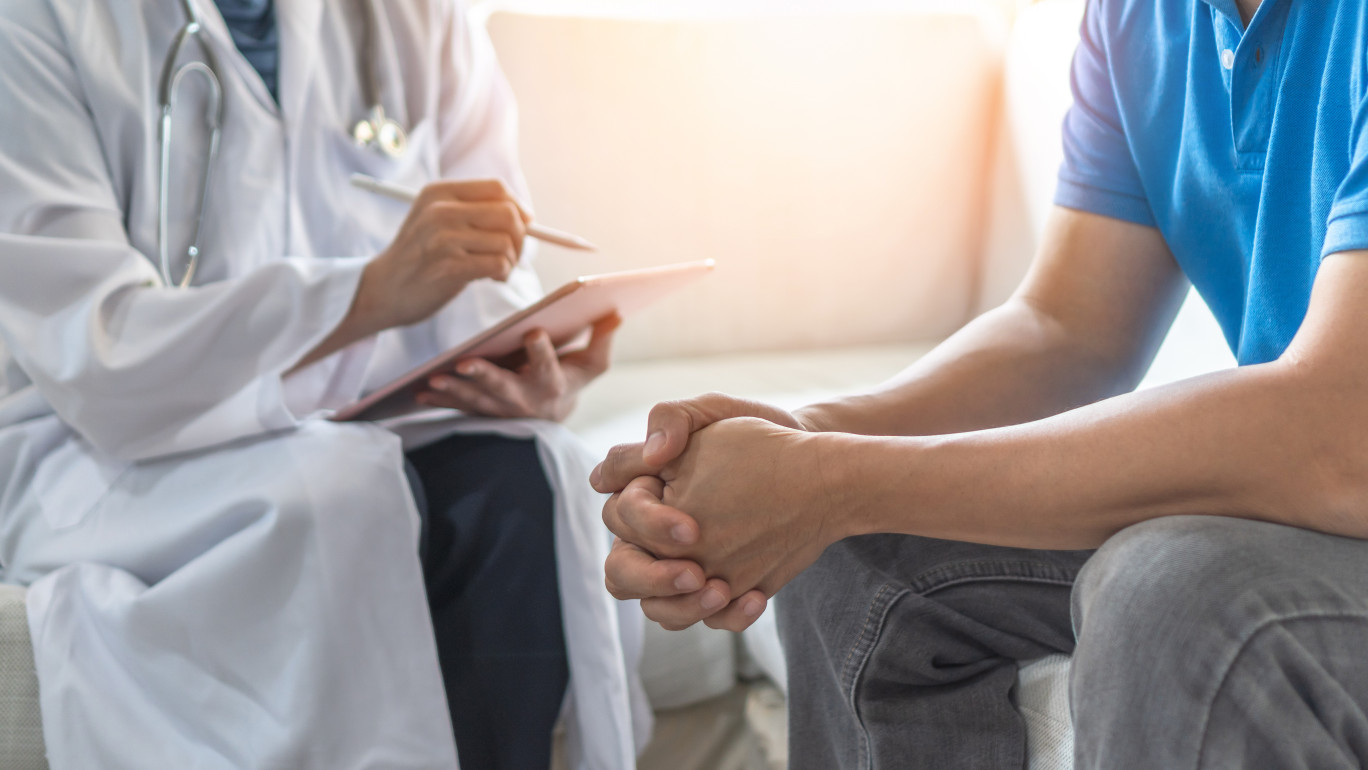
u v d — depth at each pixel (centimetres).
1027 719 59
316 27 116
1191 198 66
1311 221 55
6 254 90
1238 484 45
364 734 85
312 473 88
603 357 121
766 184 170
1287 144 56
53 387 90
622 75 164
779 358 170
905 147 173
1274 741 38
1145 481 46
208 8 107
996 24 177
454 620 96
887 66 171
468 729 94
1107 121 74
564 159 164
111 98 101
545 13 164
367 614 87
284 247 113
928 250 176
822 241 172
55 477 97
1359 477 43
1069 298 74
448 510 100
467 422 105
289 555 85
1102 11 74
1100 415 48
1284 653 38
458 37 133
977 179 177
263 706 84
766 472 55
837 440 54
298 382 109
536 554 99
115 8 103
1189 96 65
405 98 126
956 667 60
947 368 70
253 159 110
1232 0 59
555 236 105
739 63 167
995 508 49
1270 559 41
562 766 108
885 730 59
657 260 168
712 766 119
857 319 176
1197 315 123
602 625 99
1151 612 41
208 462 93
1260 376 45
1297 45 55
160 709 85
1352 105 50
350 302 93
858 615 60
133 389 90
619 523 60
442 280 95
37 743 85
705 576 58
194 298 92
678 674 117
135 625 85
